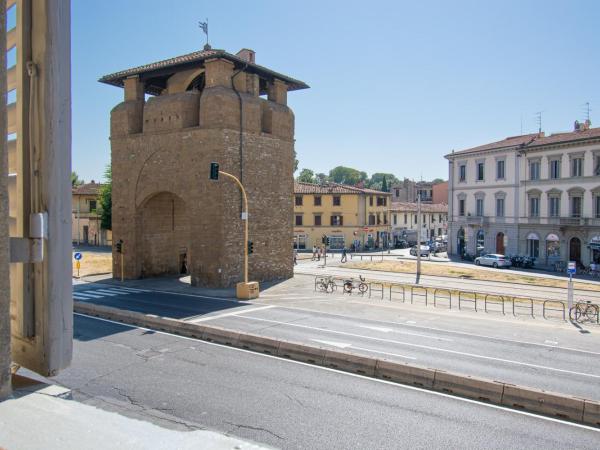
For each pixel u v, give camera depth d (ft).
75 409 10.15
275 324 66.13
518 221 179.93
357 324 67.46
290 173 122.21
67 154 8.90
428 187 353.10
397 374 40.73
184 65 109.81
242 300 89.45
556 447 28.89
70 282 9.13
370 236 248.73
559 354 53.47
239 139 105.70
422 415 33.42
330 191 239.71
